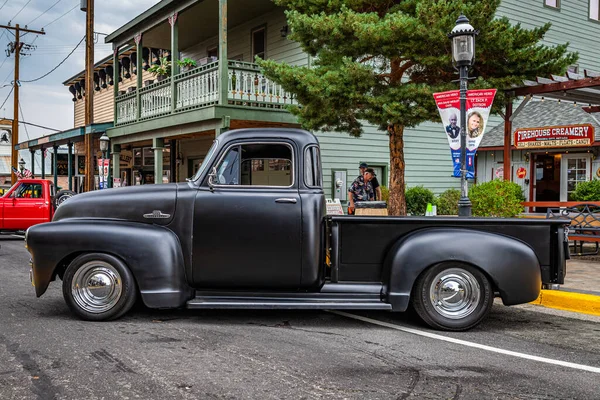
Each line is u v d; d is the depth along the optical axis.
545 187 18.03
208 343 5.04
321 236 5.85
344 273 5.77
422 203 16.42
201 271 5.78
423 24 9.66
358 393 3.82
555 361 4.66
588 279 8.20
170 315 6.19
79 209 6.04
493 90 7.57
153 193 5.93
